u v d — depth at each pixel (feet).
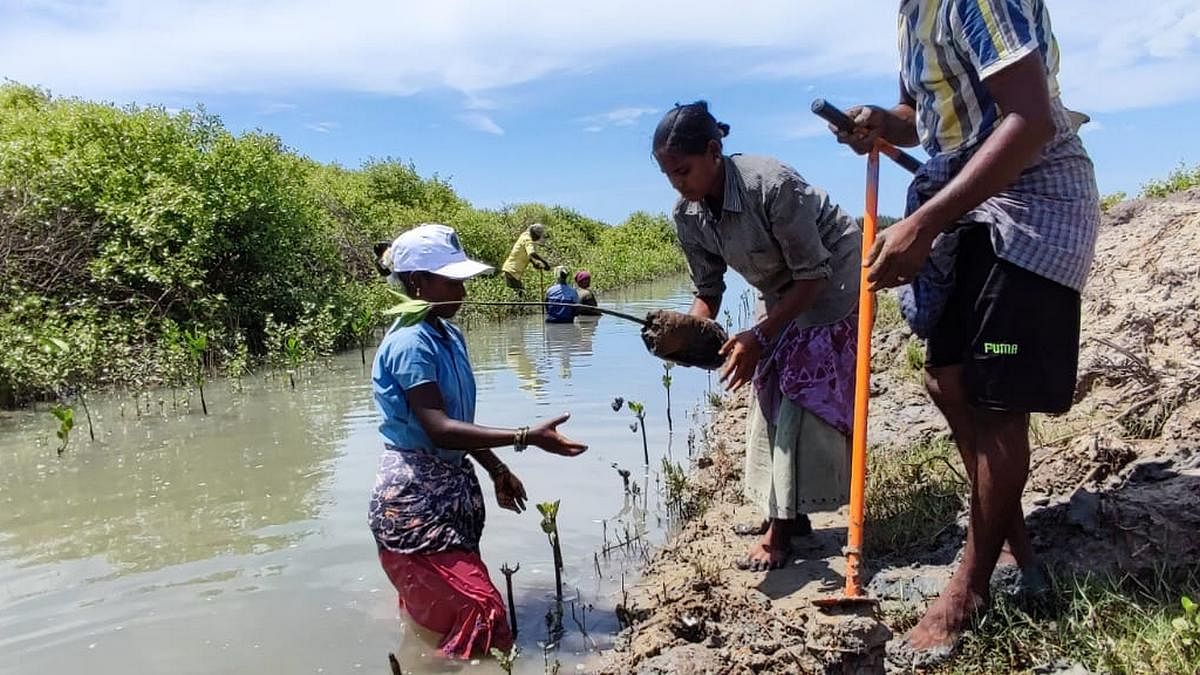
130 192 36.09
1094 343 16.31
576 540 14.60
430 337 11.66
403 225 59.77
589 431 21.45
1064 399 8.79
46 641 11.35
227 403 26.91
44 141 36.78
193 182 37.60
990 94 8.65
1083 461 12.06
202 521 15.83
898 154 10.23
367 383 30.04
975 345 8.82
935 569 11.10
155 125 38.32
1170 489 10.35
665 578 12.60
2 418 25.95
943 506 12.92
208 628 11.63
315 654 10.91
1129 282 18.71
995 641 8.93
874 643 8.13
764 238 11.53
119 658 10.85
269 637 11.35
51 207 34.09
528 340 39.70
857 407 8.94
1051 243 8.50
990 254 8.73
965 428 9.65
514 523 15.42
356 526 15.31
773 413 12.38
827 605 8.36
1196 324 15.66
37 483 18.65
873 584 11.10
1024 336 8.59
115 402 27.73
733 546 13.42
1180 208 22.11
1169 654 8.03
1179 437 12.53
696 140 11.17
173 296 35.53
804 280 11.36
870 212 9.73
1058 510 10.61
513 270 52.75
